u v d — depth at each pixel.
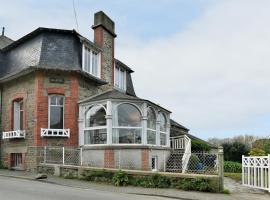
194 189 12.81
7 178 15.28
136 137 18.47
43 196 10.30
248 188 13.72
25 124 19.56
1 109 21.89
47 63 19.36
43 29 20.19
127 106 18.61
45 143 18.78
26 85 19.92
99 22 22.67
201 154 18.84
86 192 11.79
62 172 16.25
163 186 13.36
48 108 19.20
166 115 21.89
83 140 19.20
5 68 22.59
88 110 19.38
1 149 21.39
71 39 20.66
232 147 33.84
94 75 21.58
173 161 20.48
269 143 25.44
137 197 11.23
